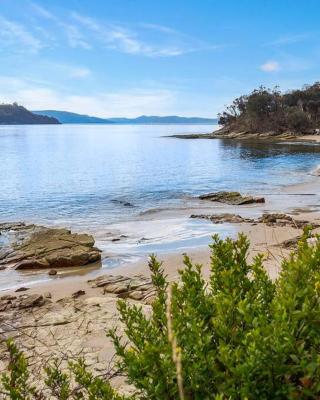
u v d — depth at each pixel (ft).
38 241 46.03
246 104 375.25
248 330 7.39
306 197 79.82
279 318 6.75
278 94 367.45
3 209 73.00
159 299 9.56
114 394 7.67
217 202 76.38
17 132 575.38
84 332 21.06
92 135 506.89
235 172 127.65
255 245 41.16
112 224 59.26
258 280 9.59
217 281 10.00
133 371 6.99
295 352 6.61
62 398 8.81
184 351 7.06
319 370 6.35
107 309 24.47
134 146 283.38
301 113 323.57
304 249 9.41
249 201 74.38
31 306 26.25
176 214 65.77
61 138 416.26
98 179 116.16
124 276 34.19
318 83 385.50
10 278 36.50
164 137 426.92
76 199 83.20
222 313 7.73
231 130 396.57
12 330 21.90
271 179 109.29
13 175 126.93
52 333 21.17
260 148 228.43
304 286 7.91
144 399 7.05
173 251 42.78
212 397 6.77
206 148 247.29
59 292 31.01
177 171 134.62
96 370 16.75
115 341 8.57
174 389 6.66
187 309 8.21
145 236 51.11
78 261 39.55
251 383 6.36
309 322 6.99
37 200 82.38
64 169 144.56
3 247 46.32
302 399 6.55
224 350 6.64
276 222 54.80
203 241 46.98
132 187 99.86
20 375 8.27
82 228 57.06
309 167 133.59
